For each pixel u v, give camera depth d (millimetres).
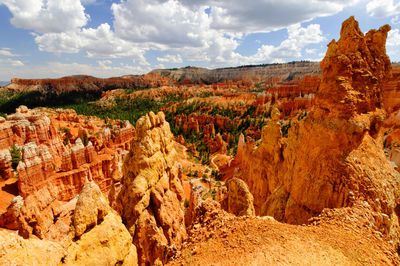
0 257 8875
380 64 21266
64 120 118750
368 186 16547
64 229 31062
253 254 11539
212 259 11930
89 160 55688
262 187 38719
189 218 28391
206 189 54000
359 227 13641
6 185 42781
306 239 12445
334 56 19516
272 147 37406
